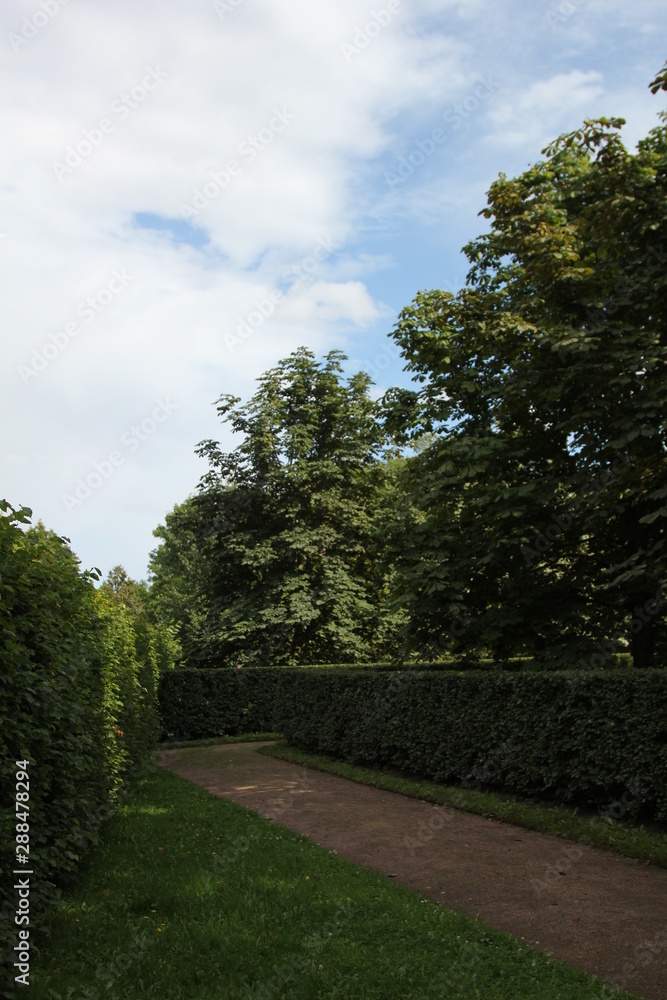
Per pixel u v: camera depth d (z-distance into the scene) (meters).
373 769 12.73
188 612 40.28
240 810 9.18
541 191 13.98
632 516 12.38
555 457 13.13
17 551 4.76
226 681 20.80
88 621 7.23
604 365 10.95
